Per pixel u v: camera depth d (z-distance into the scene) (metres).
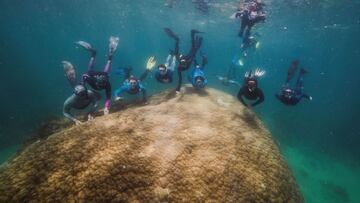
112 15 56.25
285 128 31.16
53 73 65.62
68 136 5.83
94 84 7.61
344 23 31.58
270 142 7.84
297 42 56.38
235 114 8.87
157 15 47.69
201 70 10.81
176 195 4.53
